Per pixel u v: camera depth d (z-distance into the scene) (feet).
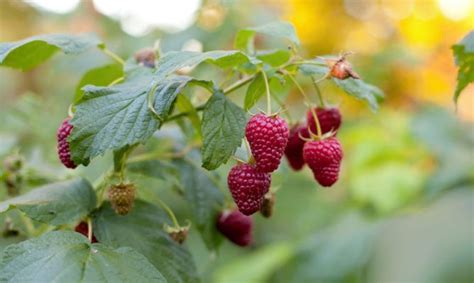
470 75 1.46
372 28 3.10
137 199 1.40
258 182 1.29
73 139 1.21
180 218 2.12
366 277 2.19
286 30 1.36
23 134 2.18
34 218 1.28
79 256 1.20
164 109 1.22
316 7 3.02
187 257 1.38
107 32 3.01
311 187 2.83
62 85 2.95
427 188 2.38
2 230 1.51
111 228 1.34
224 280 2.40
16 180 1.62
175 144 1.61
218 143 1.23
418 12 3.06
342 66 1.32
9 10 3.56
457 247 2.05
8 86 3.55
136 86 1.26
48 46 1.40
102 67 1.47
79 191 1.35
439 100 3.04
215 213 1.56
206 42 2.73
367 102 1.40
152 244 1.35
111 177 1.36
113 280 1.19
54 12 3.29
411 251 2.11
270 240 2.88
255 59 1.27
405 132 2.58
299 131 1.45
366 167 2.49
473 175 2.33
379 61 2.89
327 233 2.49
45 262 1.18
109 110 1.23
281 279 2.65
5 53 1.33
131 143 1.20
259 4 3.11
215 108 1.24
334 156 1.35
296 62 1.35
